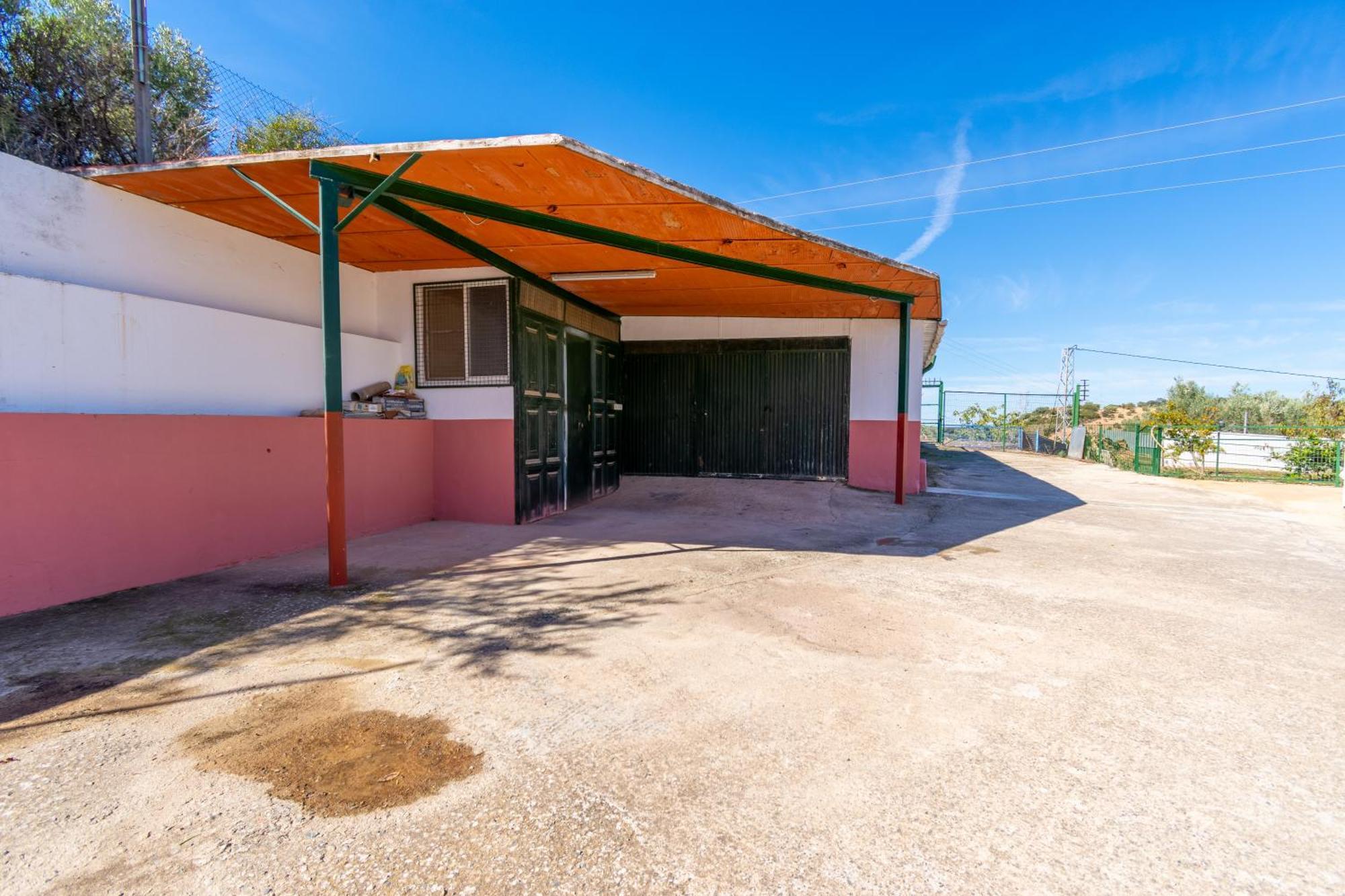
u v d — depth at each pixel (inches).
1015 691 115.0
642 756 91.6
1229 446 612.4
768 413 402.9
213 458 189.3
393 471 256.8
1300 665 128.8
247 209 195.8
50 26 267.9
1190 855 72.1
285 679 116.0
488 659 126.4
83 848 70.9
